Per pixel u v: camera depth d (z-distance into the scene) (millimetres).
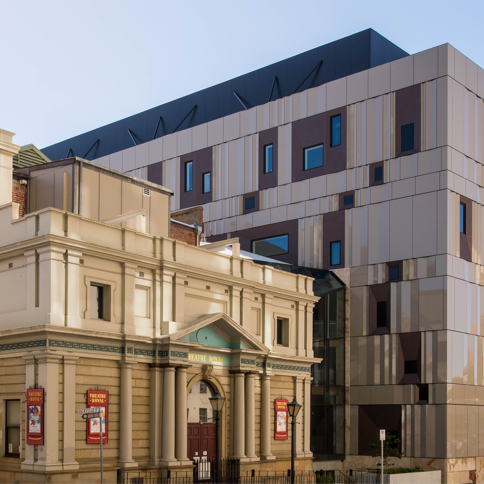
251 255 54438
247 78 68938
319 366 52406
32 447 30359
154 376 34938
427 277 51094
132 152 72625
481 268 54031
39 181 39312
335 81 58031
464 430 50312
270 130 61625
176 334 35156
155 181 69812
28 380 30969
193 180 66625
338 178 56688
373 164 54969
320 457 51219
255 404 41188
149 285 35812
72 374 31250
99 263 33344
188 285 37781
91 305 33219
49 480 29453
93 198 39156
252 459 39562
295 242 58406
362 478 42125
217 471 32969
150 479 33250
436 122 52125
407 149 53438
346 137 56719
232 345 39969
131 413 33594
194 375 37438
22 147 46281
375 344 52938
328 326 53375
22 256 32562
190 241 50344
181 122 71375
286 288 45031
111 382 33219
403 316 51938
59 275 31344
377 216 54188
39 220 32031
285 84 65562
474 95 55000
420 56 53469
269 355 42000
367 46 59781
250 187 62156
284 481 39875
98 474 31547
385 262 53312
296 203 58875
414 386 50594
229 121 64750
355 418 53125
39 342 30656
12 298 32781
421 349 50719
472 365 51844
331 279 55000
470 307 52344
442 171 51344
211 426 38719
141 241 35719
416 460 49844
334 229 56312
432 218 51375
